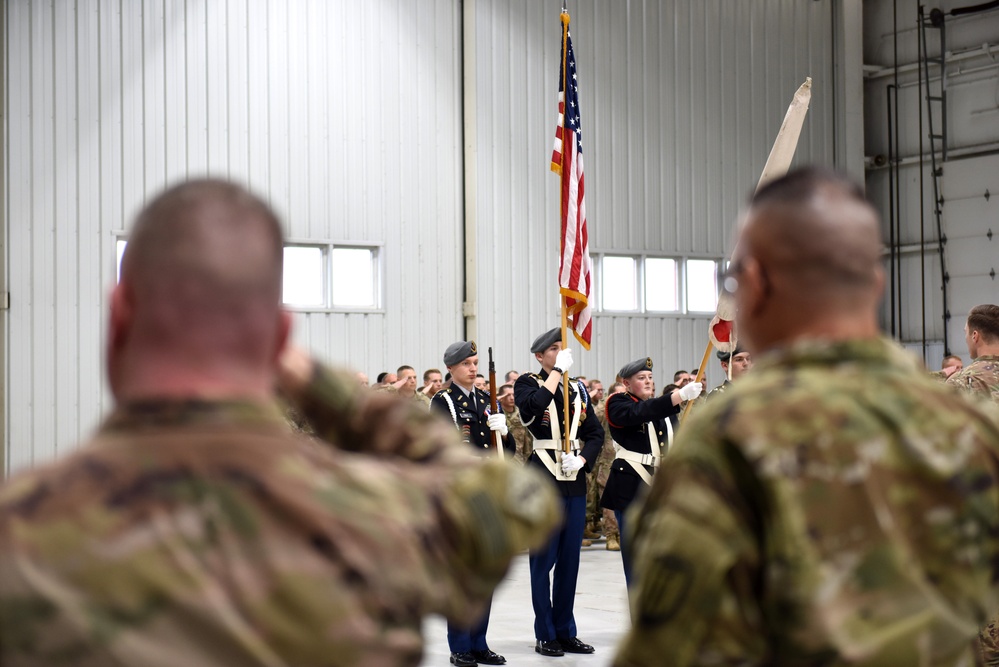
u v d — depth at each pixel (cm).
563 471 636
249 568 108
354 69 1455
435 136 1505
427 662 610
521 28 1553
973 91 1788
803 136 1786
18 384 1282
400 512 117
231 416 114
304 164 1422
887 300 1881
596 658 624
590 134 1608
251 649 106
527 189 1547
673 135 1670
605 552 1098
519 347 1531
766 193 166
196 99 1372
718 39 1712
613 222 1620
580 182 723
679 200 1672
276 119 1409
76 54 1322
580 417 674
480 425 664
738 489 145
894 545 146
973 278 1778
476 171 1513
